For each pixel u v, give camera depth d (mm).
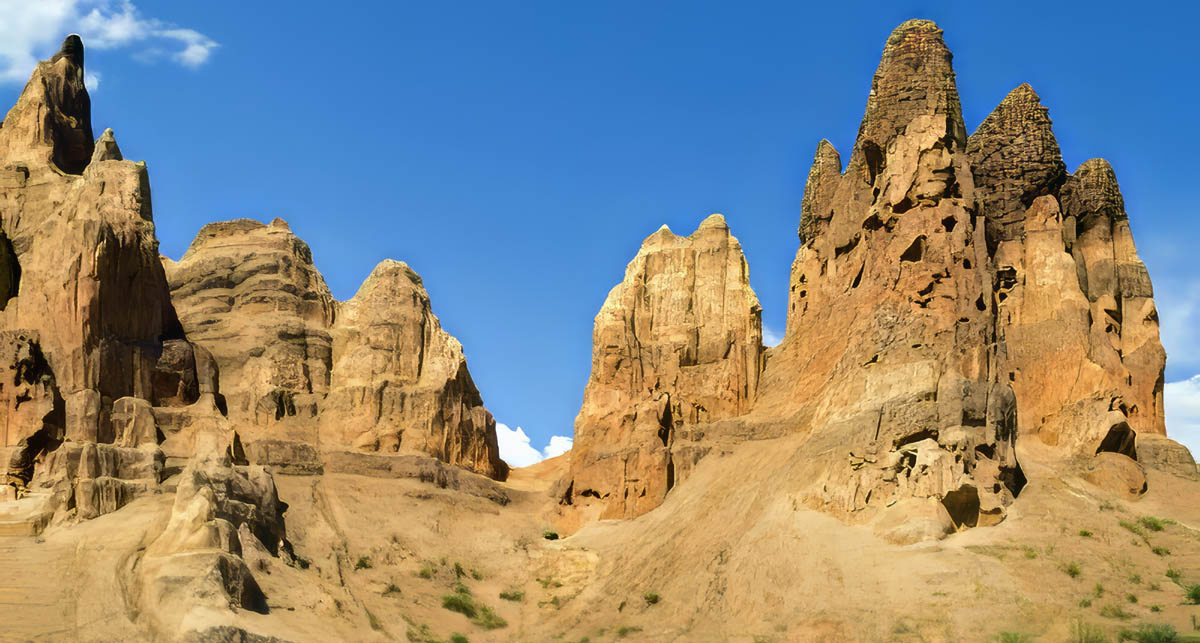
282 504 92250
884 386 86875
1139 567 77312
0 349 88500
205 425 92500
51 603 71938
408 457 100688
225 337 105750
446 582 89500
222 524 77938
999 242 98938
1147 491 87938
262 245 110750
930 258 90250
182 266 111125
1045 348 94188
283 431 100875
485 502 100625
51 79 107375
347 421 103312
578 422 102375
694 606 81750
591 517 98250
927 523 79375
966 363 86750
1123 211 101000
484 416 108938
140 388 92125
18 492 83688
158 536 77062
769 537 83188
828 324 96125
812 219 105312
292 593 79188
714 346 103125
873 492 82688
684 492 95000
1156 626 68562
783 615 77000
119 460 86625
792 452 90375
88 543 77750
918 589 75250
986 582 74875
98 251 90938
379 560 89938
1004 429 85938
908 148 94250
